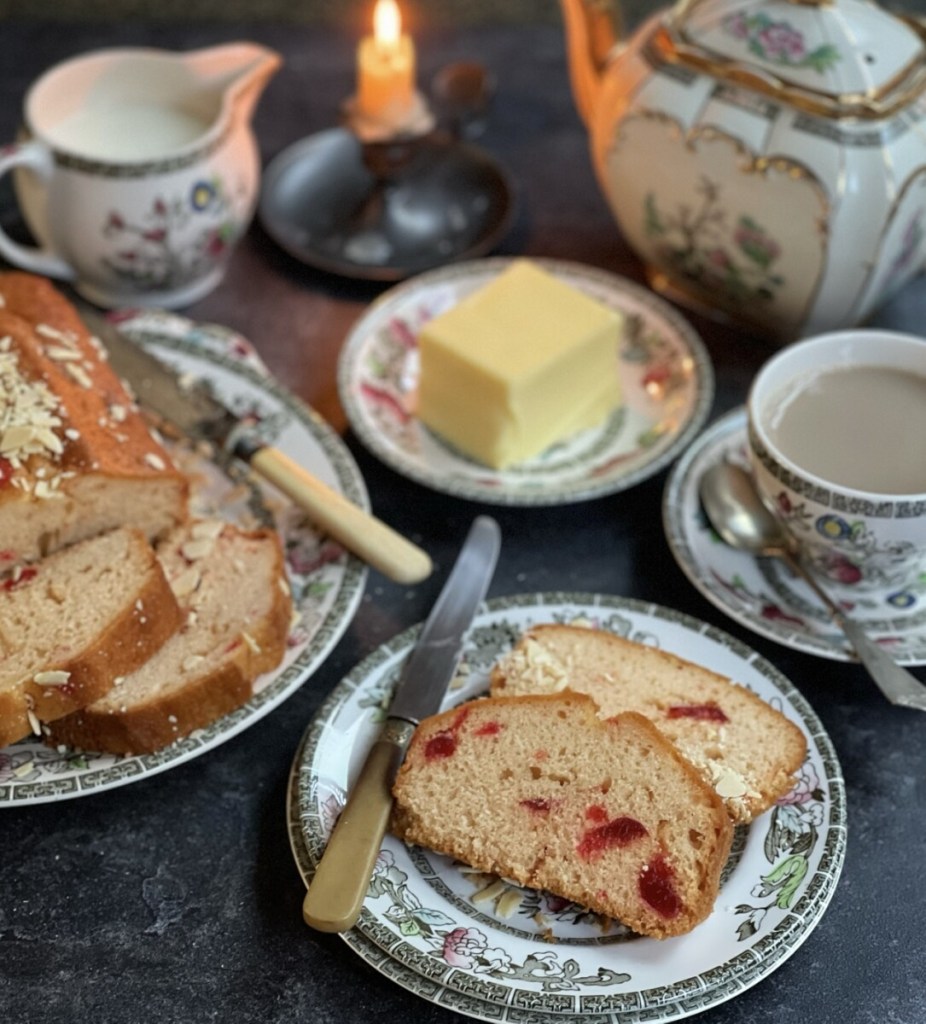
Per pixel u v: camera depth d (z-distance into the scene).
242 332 0.51
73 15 0.76
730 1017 0.31
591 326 0.46
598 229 0.56
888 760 0.37
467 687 0.37
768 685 0.37
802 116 0.43
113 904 0.34
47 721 0.36
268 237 0.55
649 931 0.31
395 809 0.34
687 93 0.44
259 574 0.40
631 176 0.47
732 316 0.50
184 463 0.45
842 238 0.44
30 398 0.40
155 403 0.45
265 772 0.37
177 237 0.49
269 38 0.66
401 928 0.32
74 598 0.37
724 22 0.44
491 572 0.41
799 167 0.43
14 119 0.60
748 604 0.39
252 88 0.50
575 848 0.32
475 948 0.31
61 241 0.50
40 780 0.35
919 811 0.35
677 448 0.44
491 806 0.33
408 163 0.55
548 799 0.33
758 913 0.32
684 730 0.35
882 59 0.43
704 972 0.30
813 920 0.31
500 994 0.30
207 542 0.40
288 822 0.34
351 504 0.41
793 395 0.40
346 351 0.47
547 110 0.62
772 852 0.33
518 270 0.48
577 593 0.40
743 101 0.43
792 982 0.32
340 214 0.56
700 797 0.33
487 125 0.61
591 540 0.43
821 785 0.34
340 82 0.63
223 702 0.36
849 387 0.40
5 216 0.56
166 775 0.37
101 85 0.52
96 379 0.43
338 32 0.66
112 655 0.36
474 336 0.45
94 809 0.36
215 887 0.34
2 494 0.38
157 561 0.37
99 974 0.32
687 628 0.38
